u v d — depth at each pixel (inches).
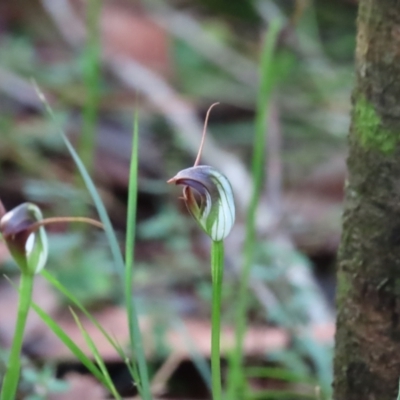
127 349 35.2
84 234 46.1
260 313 37.6
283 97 67.6
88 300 38.8
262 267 38.1
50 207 48.9
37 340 35.9
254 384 35.1
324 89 69.4
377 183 28.0
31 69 68.4
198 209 26.9
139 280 42.6
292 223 50.3
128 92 65.4
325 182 55.9
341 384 29.1
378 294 28.3
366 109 27.9
